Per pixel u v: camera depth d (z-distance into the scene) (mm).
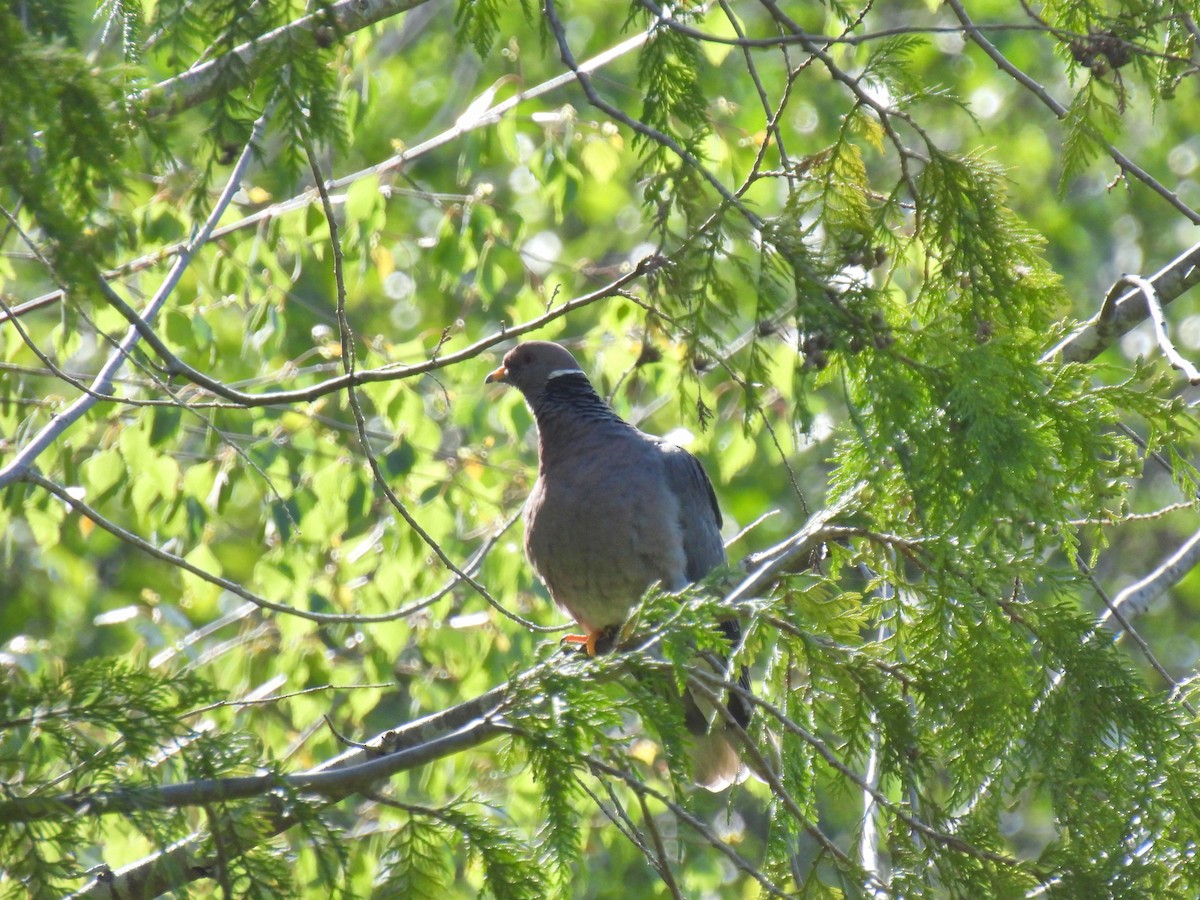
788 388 12930
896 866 7461
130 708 6328
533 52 22328
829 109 22344
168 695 6617
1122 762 7496
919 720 7582
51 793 6215
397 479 13492
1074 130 8273
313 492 13438
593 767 6820
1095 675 7512
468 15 7980
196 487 13320
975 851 7191
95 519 8766
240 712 13617
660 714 6648
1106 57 7953
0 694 6184
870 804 7859
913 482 7480
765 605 7074
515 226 14188
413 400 13531
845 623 7996
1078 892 7070
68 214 6223
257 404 7973
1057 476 7242
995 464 7145
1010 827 21016
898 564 7953
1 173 5934
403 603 14008
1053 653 7629
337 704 15477
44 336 16359
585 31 23859
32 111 5984
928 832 7141
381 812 13500
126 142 6406
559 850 6715
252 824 6555
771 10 7531
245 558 19766
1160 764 7352
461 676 14133
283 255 15281
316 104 6543
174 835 6227
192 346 12891
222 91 6594
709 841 6723
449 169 22500
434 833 7027
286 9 6633
